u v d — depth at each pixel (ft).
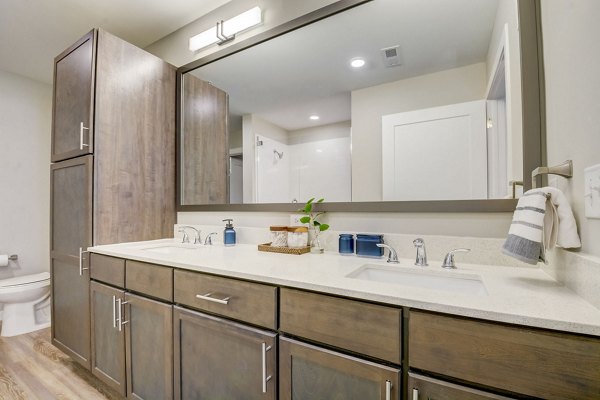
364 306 2.56
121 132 5.74
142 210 6.08
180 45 7.13
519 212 2.76
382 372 2.44
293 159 5.38
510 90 3.64
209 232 6.16
